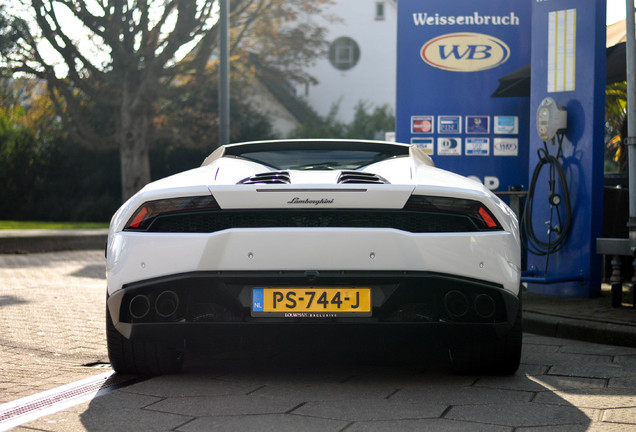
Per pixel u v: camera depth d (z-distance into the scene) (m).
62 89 23.98
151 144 25.73
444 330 3.80
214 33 22.94
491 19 8.99
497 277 3.76
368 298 3.76
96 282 9.14
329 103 44.38
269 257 3.66
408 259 3.66
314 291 3.76
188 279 3.70
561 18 7.13
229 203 3.70
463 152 9.05
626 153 10.19
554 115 7.02
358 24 44.28
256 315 3.77
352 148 4.62
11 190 29.64
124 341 4.04
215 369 4.36
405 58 9.11
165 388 3.91
